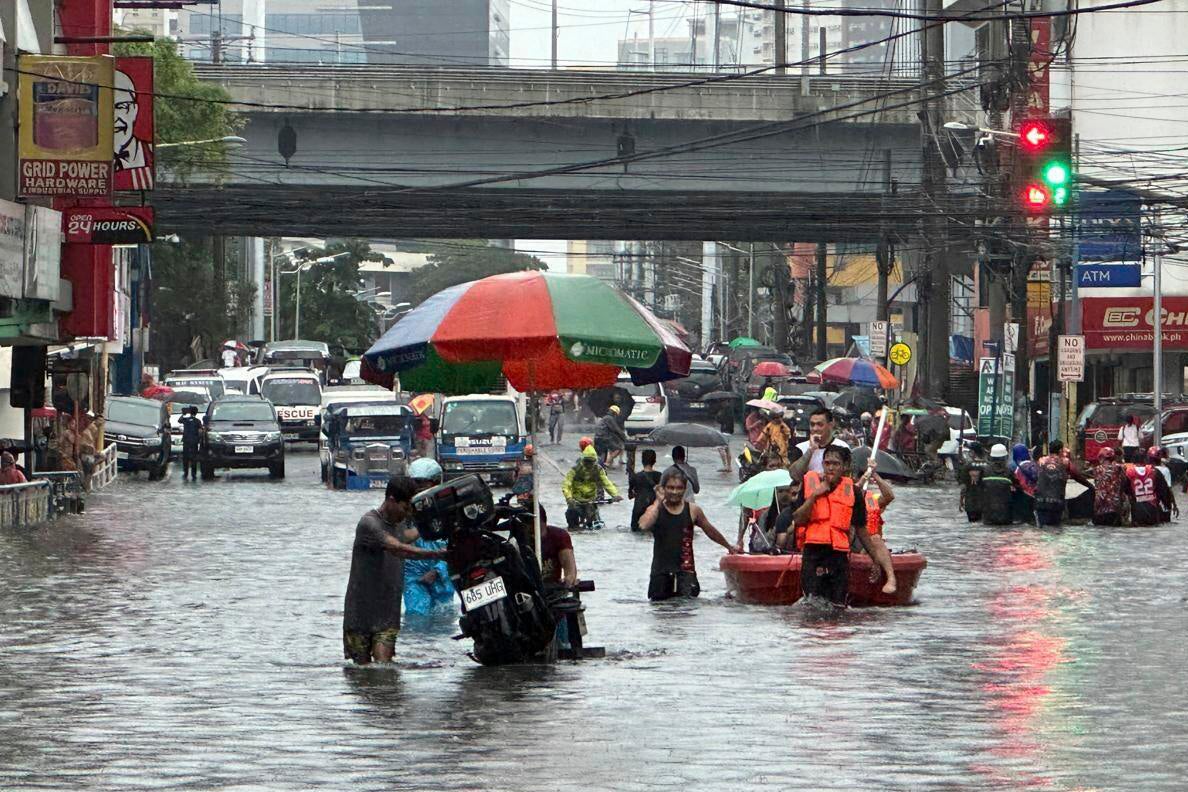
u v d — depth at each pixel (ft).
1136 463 302.86
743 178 552.00
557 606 126.62
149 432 449.06
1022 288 451.53
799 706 104.73
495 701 107.04
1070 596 178.40
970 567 214.28
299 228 527.40
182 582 194.90
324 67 544.62
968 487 301.63
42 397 362.33
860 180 552.82
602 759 86.48
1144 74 538.06
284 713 102.83
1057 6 553.23
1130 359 529.04
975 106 596.70
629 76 543.39
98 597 179.11
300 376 580.30
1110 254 428.97
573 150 549.54
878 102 549.95
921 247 534.37
